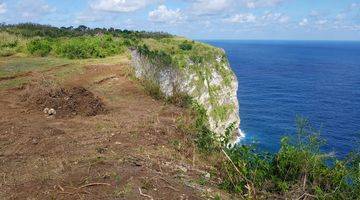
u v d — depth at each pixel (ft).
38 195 23.06
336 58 505.25
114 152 30.76
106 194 22.72
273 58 474.08
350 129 120.37
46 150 31.19
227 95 85.81
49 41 96.73
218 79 83.10
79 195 22.66
